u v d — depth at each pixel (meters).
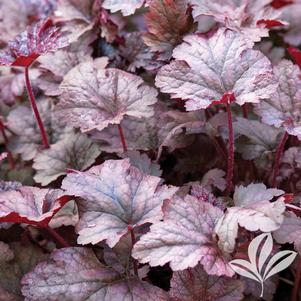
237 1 0.90
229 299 0.70
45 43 0.79
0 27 0.98
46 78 0.89
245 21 0.85
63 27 0.92
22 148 0.89
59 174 0.83
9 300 0.75
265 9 0.85
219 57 0.76
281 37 1.05
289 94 0.81
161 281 0.78
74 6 0.92
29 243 0.79
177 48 0.77
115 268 0.72
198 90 0.75
